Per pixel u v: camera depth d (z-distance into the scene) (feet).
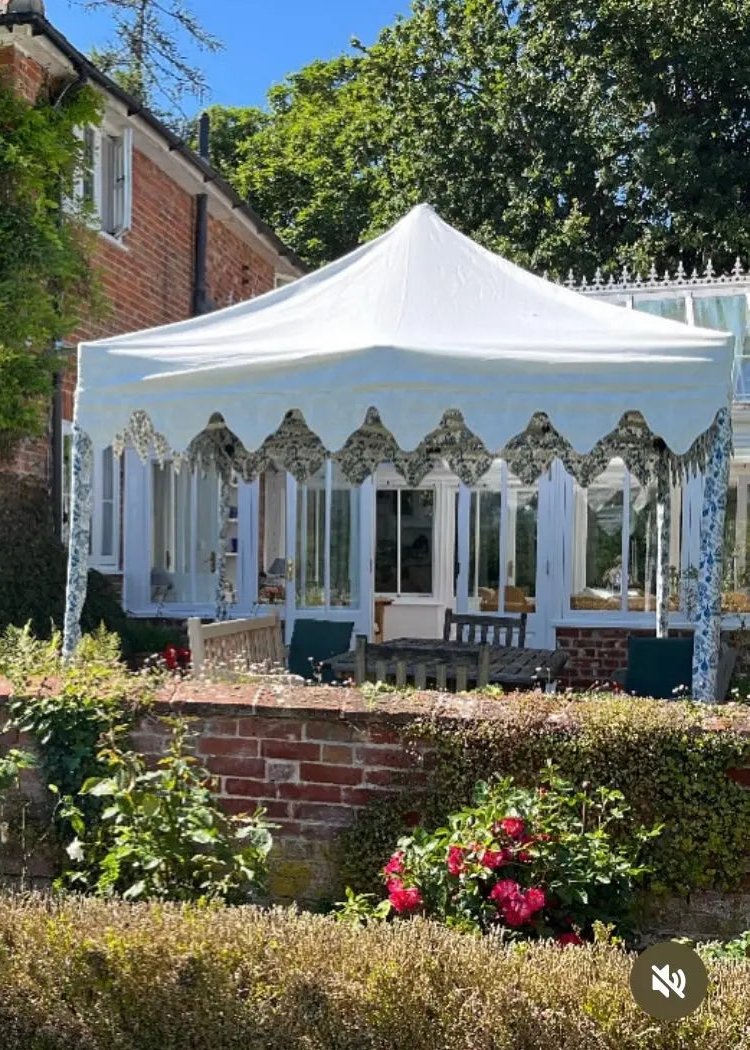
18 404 31.12
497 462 41.55
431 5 78.13
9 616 31.12
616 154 72.28
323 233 89.56
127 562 40.70
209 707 16.05
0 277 31.07
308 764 15.81
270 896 15.66
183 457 31.94
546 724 15.11
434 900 13.20
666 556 31.37
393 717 15.46
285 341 21.33
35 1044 10.55
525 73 74.02
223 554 35.06
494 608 41.55
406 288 22.81
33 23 31.22
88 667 17.49
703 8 69.97
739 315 40.14
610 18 70.79
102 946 10.53
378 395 20.04
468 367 19.90
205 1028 10.25
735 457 36.70
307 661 29.73
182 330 23.07
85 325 36.70
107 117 38.11
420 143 76.38
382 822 15.26
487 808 13.74
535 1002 9.58
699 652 20.44
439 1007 9.78
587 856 13.55
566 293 24.38
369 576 41.93
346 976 10.09
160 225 43.34
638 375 19.69
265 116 102.89
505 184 73.92
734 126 71.87
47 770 16.28
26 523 32.42
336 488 42.01
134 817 14.10
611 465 40.04
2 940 10.92
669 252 72.84
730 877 14.57
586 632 40.11
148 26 72.54
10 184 31.68
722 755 14.65
